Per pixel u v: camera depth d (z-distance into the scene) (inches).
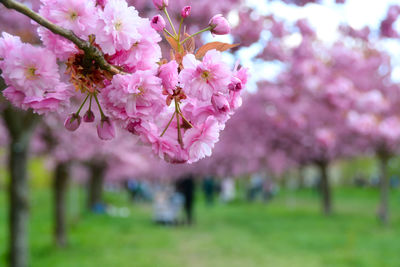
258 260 345.7
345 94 467.2
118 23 42.2
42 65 41.9
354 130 491.8
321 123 547.5
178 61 45.4
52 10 42.1
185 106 47.8
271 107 574.6
